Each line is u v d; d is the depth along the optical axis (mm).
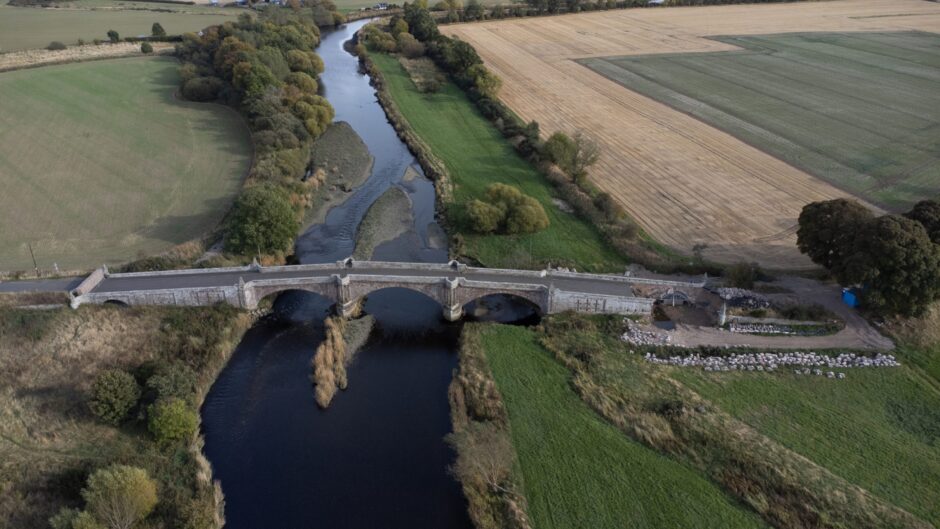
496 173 140625
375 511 65438
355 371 85250
